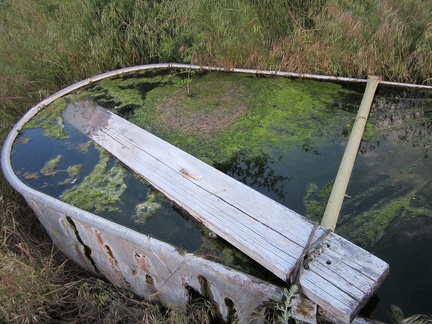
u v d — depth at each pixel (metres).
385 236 2.05
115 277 2.37
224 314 1.92
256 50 3.59
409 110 2.96
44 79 3.74
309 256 1.66
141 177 2.45
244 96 3.16
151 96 3.24
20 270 2.17
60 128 2.96
